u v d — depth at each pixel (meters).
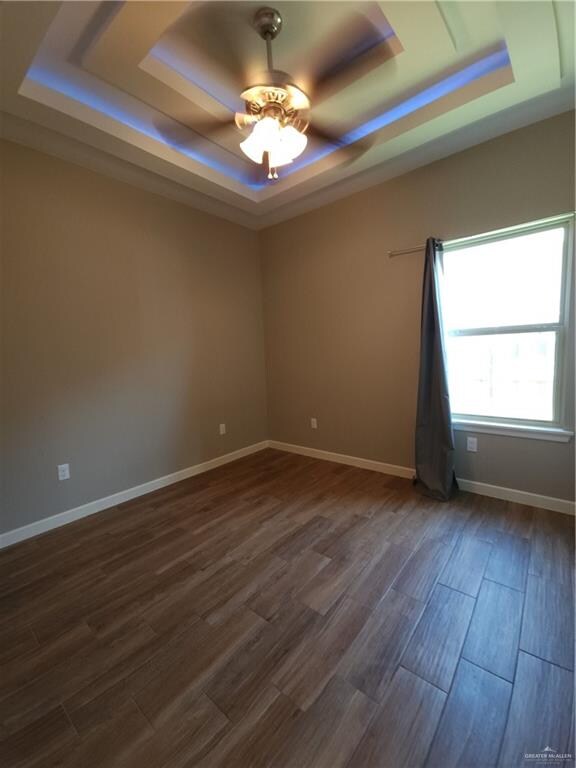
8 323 2.32
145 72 1.87
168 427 3.29
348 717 1.19
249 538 2.31
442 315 2.71
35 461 2.47
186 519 2.61
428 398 2.81
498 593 1.72
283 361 4.08
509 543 2.12
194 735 1.15
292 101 1.90
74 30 1.63
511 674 1.31
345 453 3.63
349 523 2.44
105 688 1.33
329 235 3.45
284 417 4.18
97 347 2.78
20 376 2.38
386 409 3.26
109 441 2.87
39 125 2.16
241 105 2.24
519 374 2.57
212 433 3.70
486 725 1.14
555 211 2.25
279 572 1.96
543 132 2.25
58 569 2.07
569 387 2.35
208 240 3.59
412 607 1.66
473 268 2.70
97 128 2.16
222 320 3.77
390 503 2.71
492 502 2.62
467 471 2.81
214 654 1.46
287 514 2.62
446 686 1.28
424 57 1.86
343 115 2.33
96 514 2.75
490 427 2.65
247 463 3.81
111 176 2.80
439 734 1.12
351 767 1.05
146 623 1.64
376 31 1.72
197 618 1.66
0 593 1.88
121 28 1.58
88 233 2.69
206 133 2.49
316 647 1.47
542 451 2.47
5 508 2.34
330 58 1.89
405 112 2.30
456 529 2.29
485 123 2.28
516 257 2.52
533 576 1.83
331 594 1.77
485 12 1.60
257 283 4.15
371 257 3.17
